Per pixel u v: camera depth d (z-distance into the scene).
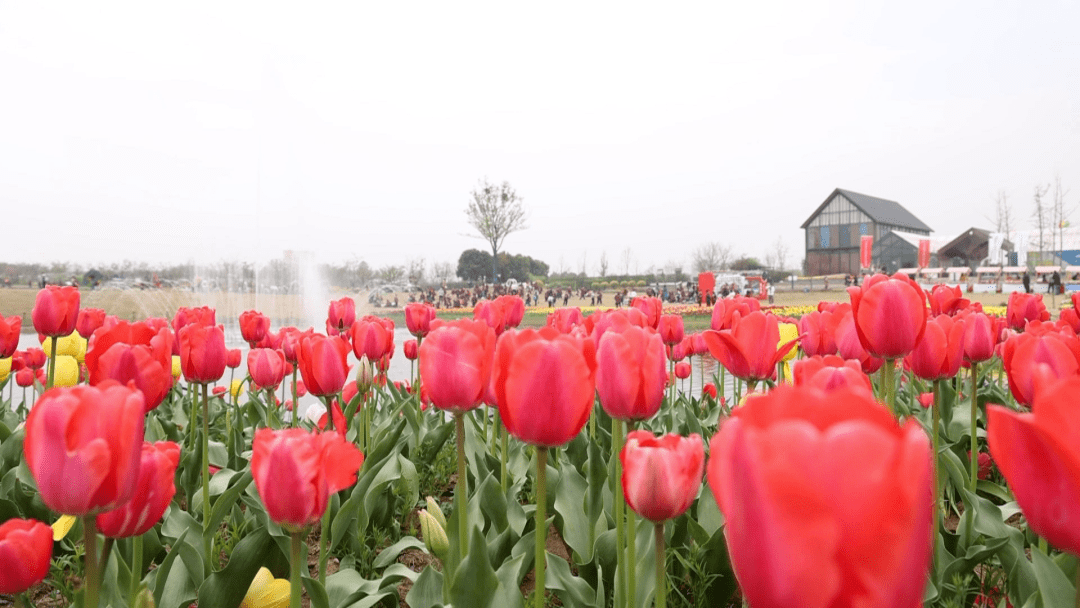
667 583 2.11
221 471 3.02
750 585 0.48
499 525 2.38
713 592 2.11
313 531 3.13
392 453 2.73
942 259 74.19
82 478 0.99
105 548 1.25
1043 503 0.62
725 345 2.15
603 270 88.25
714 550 2.07
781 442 0.45
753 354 2.12
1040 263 53.03
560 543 2.94
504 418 1.38
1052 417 0.60
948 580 2.02
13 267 53.69
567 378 1.30
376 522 2.91
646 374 1.50
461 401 1.62
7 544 1.28
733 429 0.49
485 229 53.38
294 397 3.49
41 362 5.08
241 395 6.57
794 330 4.07
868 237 61.62
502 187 53.56
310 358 2.39
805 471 0.44
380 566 2.40
